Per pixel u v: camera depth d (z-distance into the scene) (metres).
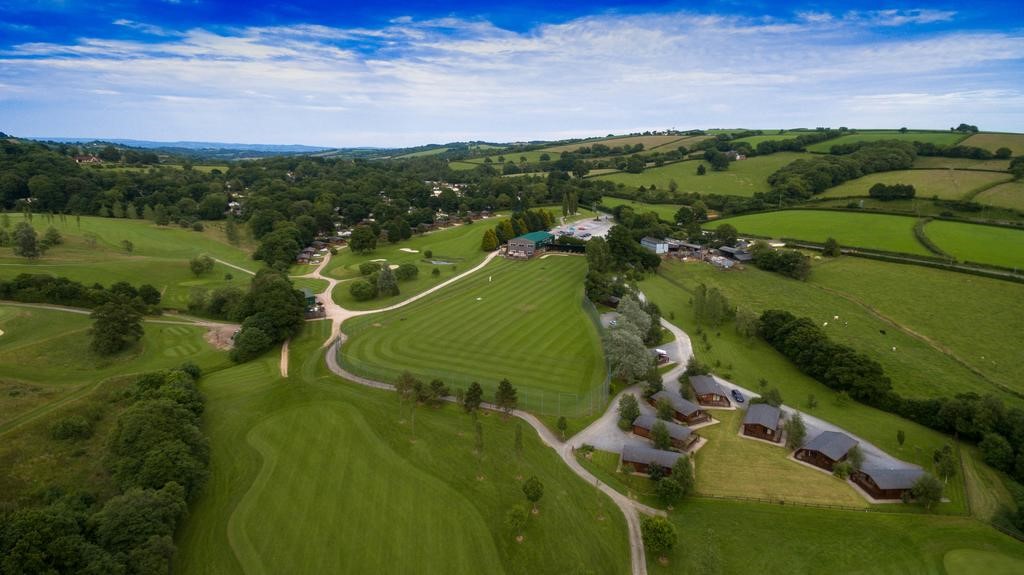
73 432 68.31
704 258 179.12
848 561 55.22
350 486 64.81
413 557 53.94
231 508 60.66
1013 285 132.88
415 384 84.56
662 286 155.38
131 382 83.88
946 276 143.25
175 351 105.06
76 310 114.06
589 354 106.00
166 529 52.16
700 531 59.12
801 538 58.47
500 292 148.00
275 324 111.88
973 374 95.38
